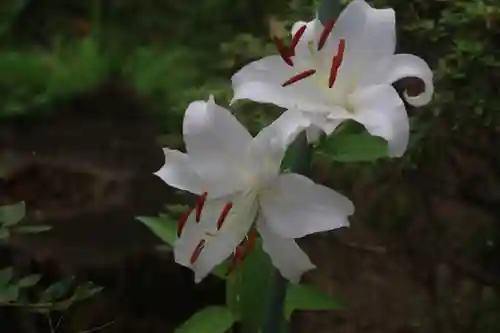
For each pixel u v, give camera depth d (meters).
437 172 1.86
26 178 2.59
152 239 2.38
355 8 1.16
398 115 1.13
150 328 2.31
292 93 1.15
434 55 1.73
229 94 1.75
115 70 3.76
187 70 3.45
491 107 1.68
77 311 2.07
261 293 1.24
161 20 4.20
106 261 2.31
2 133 3.07
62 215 2.42
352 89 1.16
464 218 1.97
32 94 3.45
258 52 1.84
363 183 1.88
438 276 2.06
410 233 2.00
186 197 1.82
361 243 2.04
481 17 1.66
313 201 1.16
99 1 4.24
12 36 4.41
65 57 3.86
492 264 1.97
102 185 2.56
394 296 2.16
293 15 1.79
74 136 3.04
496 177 1.85
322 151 1.20
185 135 1.17
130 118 3.26
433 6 1.73
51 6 4.55
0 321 2.03
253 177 1.16
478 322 2.00
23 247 2.25
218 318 1.33
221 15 3.69
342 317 2.22
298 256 1.17
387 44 1.16
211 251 1.18
